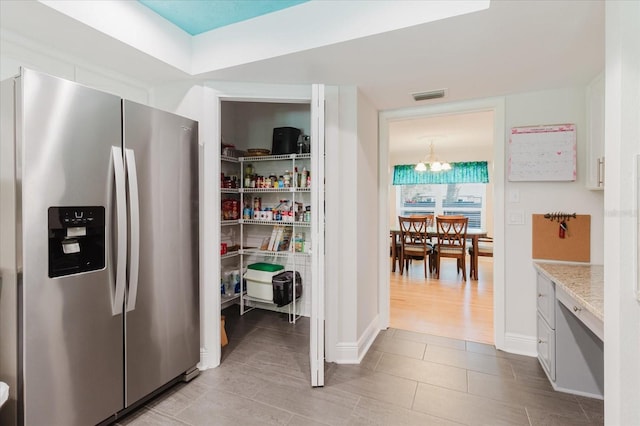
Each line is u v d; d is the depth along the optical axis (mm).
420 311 3523
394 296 4062
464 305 3717
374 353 2545
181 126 2008
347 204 2426
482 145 5613
